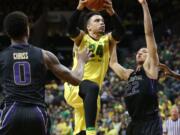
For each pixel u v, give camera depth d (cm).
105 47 873
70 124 1948
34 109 632
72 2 3656
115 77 2633
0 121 637
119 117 1981
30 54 643
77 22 855
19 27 644
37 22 3241
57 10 3622
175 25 3434
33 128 629
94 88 819
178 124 1502
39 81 641
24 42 652
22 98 634
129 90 892
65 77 654
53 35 3466
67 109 2159
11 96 635
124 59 3139
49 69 656
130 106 890
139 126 876
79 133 882
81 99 873
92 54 859
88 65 859
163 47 3152
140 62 903
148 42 872
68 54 3378
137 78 888
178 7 3650
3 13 3519
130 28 3588
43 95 647
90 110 804
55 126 2014
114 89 2483
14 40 652
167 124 1516
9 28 645
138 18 3678
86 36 869
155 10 3678
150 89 875
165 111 1969
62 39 3447
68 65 3256
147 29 869
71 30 854
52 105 2356
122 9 3728
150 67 883
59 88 2600
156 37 3409
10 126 627
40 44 3200
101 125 2006
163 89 2469
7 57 643
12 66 640
